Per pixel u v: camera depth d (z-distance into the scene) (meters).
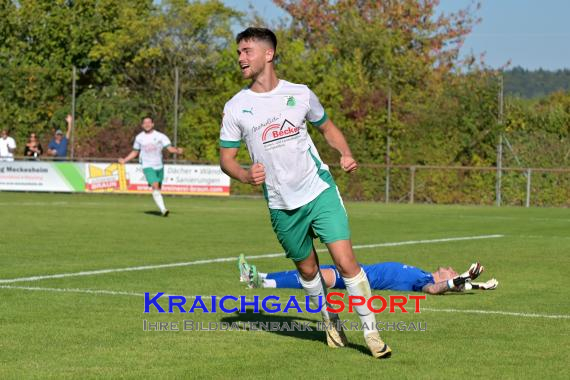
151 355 14.48
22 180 68.31
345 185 67.81
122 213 48.78
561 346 15.31
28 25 88.31
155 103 82.44
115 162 68.06
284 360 14.18
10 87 81.19
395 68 77.12
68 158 69.38
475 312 18.66
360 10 107.81
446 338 15.96
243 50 14.68
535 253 30.75
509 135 66.81
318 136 67.75
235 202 61.66
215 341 15.65
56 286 21.91
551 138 66.38
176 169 66.56
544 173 64.88
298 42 72.94
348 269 14.65
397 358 14.37
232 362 14.01
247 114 14.70
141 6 92.50
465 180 66.06
